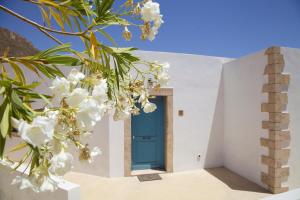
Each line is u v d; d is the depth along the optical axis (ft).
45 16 4.71
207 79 20.95
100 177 17.89
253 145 17.29
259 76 16.71
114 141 17.98
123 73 4.68
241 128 18.78
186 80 20.17
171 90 19.58
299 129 15.96
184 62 20.15
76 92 2.24
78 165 18.84
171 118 19.58
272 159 15.29
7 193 10.68
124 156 18.20
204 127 20.74
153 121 20.57
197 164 20.42
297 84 15.94
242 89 18.72
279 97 15.25
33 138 1.85
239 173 18.89
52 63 3.83
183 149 19.97
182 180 17.57
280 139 15.23
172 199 14.14
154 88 4.75
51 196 8.81
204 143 20.71
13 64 3.73
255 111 17.12
